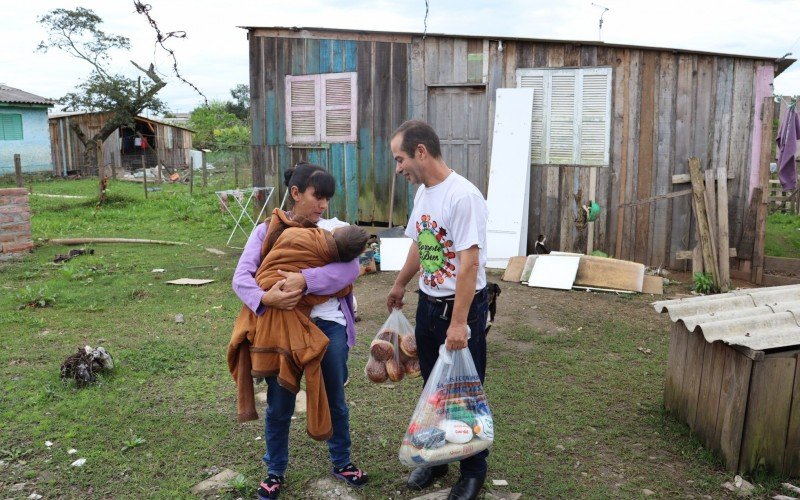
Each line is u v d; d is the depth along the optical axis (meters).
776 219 14.24
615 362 5.21
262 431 3.88
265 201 10.57
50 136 29.53
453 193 2.89
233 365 3.08
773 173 15.99
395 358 3.49
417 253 3.33
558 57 8.81
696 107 8.61
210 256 9.84
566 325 6.19
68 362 4.69
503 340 5.75
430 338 3.17
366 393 4.50
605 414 4.18
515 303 6.93
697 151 8.68
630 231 8.88
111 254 9.93
